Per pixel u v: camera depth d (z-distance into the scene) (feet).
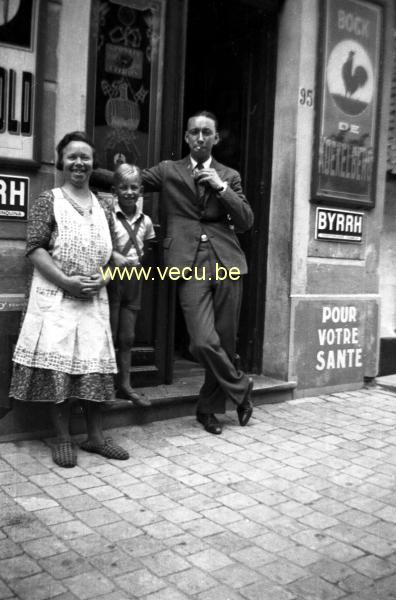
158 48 14.90
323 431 14.34
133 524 9.37
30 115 12.58
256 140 17.24
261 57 17.04
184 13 14.98
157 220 15.21
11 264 12.67
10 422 12.70
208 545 8.84
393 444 13.60
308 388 17.42
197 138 13.01
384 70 18.25
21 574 7.88
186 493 10.59
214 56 18.37
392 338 20.24
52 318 11.43
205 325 13.19
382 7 18.01
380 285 20.76
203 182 12.81
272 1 16.62
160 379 15.46
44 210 11.55
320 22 16.71
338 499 10.62
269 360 17.43
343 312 18.01
